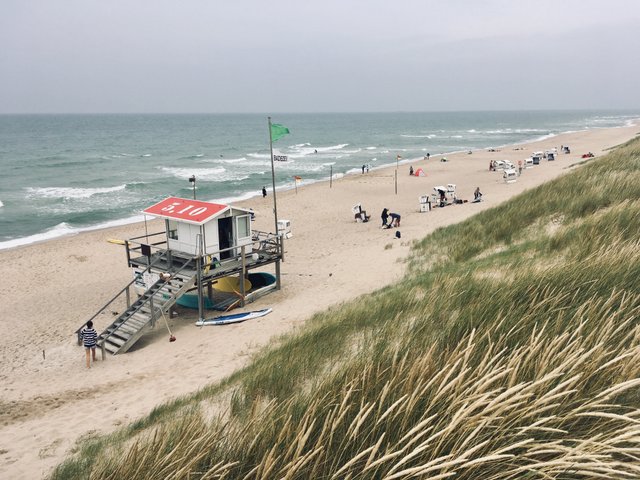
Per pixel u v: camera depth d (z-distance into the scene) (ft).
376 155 280.72
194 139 438.40
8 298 67.05
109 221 119.24
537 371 8.03
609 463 5.25
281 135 62.64
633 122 601.21
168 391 32.45
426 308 19.44
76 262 83.41
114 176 196.75
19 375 43.06
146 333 50.88
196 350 42.42
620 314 10.79
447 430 6.22
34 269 80.02
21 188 166.30
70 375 41.78
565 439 5.72
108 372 41.22
